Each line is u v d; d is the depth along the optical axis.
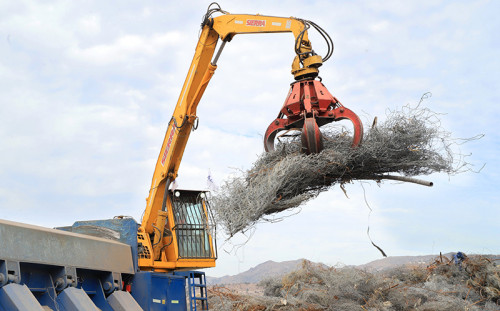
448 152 8.71
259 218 8.19
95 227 8.60
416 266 12.16
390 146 8.48
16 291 5.40
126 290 8.08
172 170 9.12
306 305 9.87
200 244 9.24
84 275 7.11
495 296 9.55
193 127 8.88
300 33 8.36
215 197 8.39
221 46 8.70
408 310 9.34
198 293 8.80
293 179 8.23
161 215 8.99
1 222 5.57
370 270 11.98
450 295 9.75
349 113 8.16
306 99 8.24
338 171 8.47
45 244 6.14
